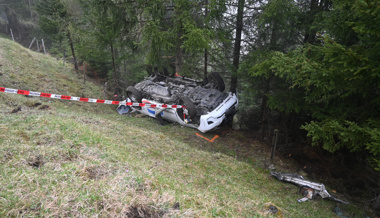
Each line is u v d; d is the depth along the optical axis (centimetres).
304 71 480
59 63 1605
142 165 476
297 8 775
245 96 1341
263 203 479
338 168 771
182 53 1195
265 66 728
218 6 857
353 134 434
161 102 1019
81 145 460
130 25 1038
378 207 586
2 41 1412
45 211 260
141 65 1492
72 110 943
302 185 618
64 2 1385
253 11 936
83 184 322
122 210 286
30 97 913
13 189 281
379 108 514
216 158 707
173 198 344
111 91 1485
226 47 1098
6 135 423
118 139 616
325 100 649
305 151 852
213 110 905
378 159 434
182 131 940
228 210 380
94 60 1564
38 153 379
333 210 559
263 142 961
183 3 916
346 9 575
